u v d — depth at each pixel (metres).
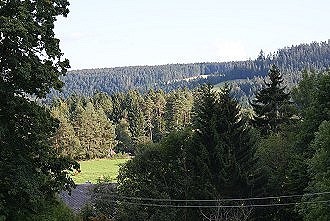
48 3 18.38
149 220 37.06
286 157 41.34
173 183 41.00
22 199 19.31
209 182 35.34
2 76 18.31
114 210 42.06
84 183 67.31
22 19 17.36
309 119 36.25
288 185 35.78
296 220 37.31
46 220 20.42
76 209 46.19
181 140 41.31
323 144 29.77
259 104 51.91
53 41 18.89
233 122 37.59
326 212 27.41
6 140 18.59
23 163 18.50
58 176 20.09
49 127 19.95
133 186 41.41
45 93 19.55
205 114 38.16
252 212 36.06
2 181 18.14
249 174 36.69
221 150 36.19
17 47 17.53
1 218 17.78
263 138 46.59
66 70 19.72
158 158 41.69
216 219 32.41
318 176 29.22
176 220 37.97
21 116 18.97
